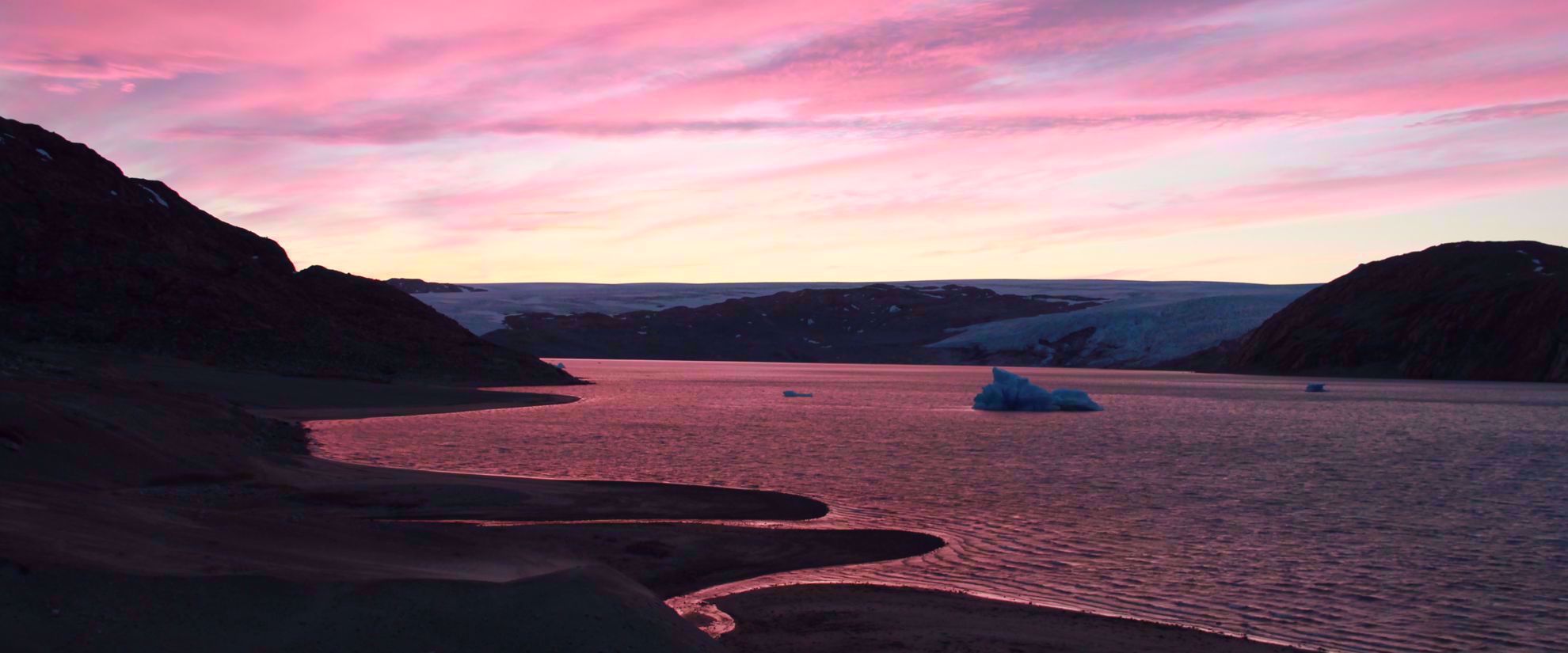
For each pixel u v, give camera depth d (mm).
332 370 56469
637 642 7016
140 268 58250
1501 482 22047
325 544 9375
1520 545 14750
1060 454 27359
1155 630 10141
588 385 75000
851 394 67375
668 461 24750
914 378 109312
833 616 10484
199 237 66375
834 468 23656
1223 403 59438
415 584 7188
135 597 6387
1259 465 25234
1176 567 13148
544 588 7406
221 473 17141
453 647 6586
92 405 17609
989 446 29812
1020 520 16516
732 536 14602
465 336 72562
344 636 6488
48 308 52719
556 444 28453
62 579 6312
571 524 15164
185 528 8867
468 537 11172
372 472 20062
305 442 26609
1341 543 14805
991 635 9773
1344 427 39219
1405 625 10531
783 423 38438
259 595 6723
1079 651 9281
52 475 14102
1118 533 15414
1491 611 11117
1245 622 10594
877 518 16594
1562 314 98938
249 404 39375
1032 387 50469
